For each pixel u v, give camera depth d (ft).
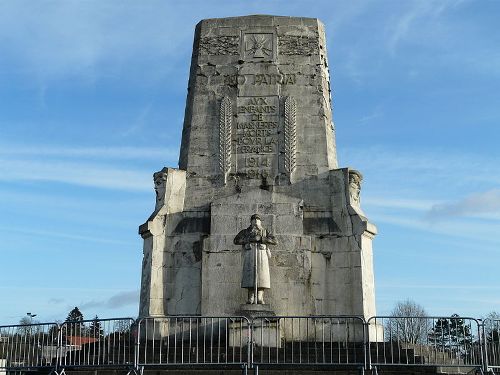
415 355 54.24
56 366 51.65
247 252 62.64
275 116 70.54
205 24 74.74
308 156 69.21
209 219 67.77
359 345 58.95
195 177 69.51
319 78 71.87
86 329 58.34
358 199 68.13
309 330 63.57
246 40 73.46
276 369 52.47
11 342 57.52
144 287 66.23
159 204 68.74
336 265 65.31
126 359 55.88
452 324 53.42
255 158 69.41
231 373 52.39
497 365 52.21
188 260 66.80
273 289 64.54
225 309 64.23
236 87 71.82
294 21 74.02
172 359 55.98
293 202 67.10
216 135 70.64
